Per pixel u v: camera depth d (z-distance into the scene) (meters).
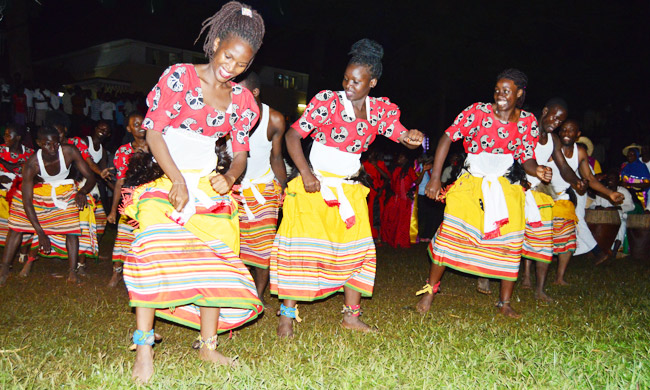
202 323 3.51
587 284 6.89
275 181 5.16
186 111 3.23
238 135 3.45
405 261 8.82
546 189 5.96
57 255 6.70
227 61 3.15
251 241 5.04
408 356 3.70
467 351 3.77
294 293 4.27
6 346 3.77
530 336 4.20
